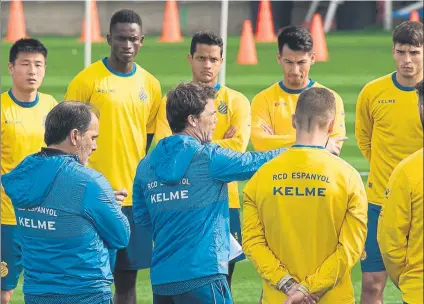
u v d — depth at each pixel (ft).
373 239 60.18
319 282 44.19
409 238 42.68
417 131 59.77
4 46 166.20
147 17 196.24
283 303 44.55
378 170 60.75
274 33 194.70
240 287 68.03
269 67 150.71
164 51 164.45
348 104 123.13
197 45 59.82
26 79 59.52
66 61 152.97
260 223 45.68
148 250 60.70
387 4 196.65
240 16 195.72
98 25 185.26
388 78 60.49
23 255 45.78
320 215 44.32
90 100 60.85
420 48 58.85
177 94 47.01
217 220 46.37
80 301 44.62
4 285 60.13
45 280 44.75
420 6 194.80
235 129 59.52
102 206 44.45
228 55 162.50
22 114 60.13
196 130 47.09
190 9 196.24
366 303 60.85
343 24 199.31
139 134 61.52
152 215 47.11
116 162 60.70
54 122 45.11
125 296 61.46
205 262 45.85
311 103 44.91
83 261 44.52
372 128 61.72
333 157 44.88
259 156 46.14
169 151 46.52
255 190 45.34
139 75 61.82
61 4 193.06
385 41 178.29
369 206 60.75
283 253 44.96
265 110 61.82
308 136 45.03
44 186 44.24
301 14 200.13
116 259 60.44
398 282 43.65
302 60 60.59
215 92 47.78
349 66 150.92
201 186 46.09
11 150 59.93
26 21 192.85
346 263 44.11
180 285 45.98
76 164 44.88
